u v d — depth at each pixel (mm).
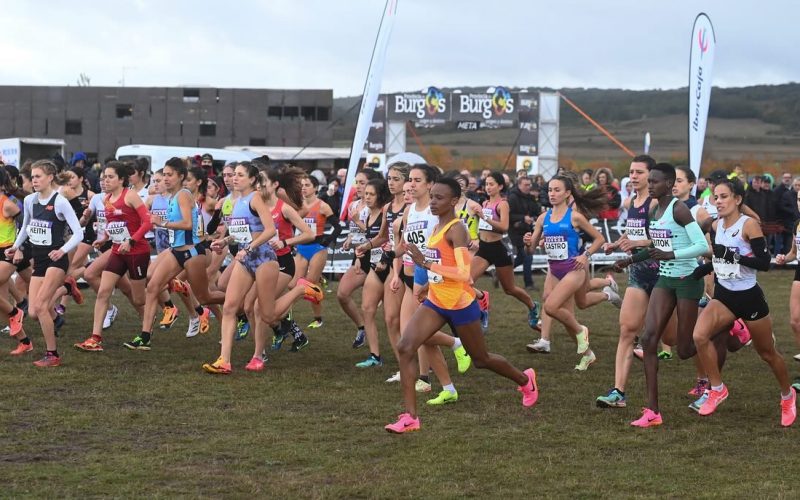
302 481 5703
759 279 18578
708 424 7344
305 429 6980
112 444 6492
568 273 9570
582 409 7793
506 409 7734
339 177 18844
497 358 7383
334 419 7293
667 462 6262
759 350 7367
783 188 20297
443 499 5410
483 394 8305
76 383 8430
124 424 7027
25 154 31844
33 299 9141
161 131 46219
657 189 7453
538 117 35750
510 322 12922
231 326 9070
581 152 64875
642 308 7785
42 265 9195
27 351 9828
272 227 8891
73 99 45938
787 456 6461
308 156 36812
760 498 5488
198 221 10086
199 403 7766
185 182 11352
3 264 9445
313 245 11000
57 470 5832
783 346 11203
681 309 7469
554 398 8195
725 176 9625
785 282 18125
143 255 10008
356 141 15172
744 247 7246
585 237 10117
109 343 10586
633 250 7980
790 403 7348
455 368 9570
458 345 8750
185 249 9961
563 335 11867
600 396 8180
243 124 46500
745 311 7266
